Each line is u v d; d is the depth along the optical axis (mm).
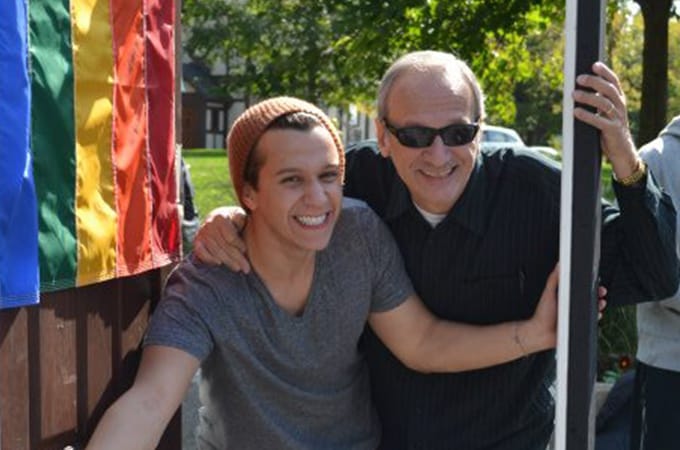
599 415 4152
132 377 2895
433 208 2713
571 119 2348
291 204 2484
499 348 2701
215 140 54656
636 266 2602
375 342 2869
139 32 2807
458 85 2568
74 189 2520
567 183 2363
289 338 2594
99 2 2613
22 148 2301
